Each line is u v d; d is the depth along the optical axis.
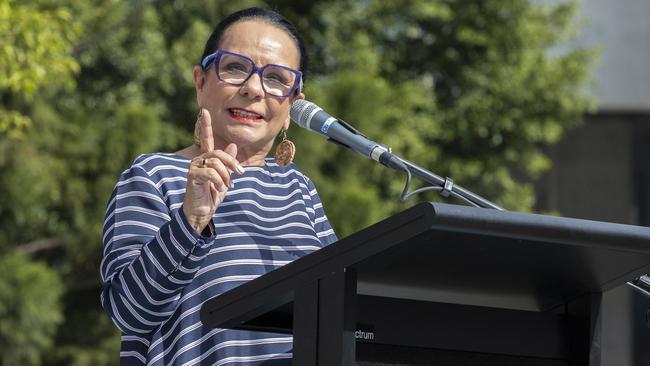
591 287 3.50
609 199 24.77
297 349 3.08
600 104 24.31
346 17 23.53
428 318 3.34
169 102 22.08
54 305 19.70
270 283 3.15
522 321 3.51
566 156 24.97
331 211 19.33
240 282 3.75
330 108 20.31
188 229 3.37
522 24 24.09
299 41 4.28
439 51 24.52
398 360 3.28
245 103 4.08
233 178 4.02
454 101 24.33
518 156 24.31
